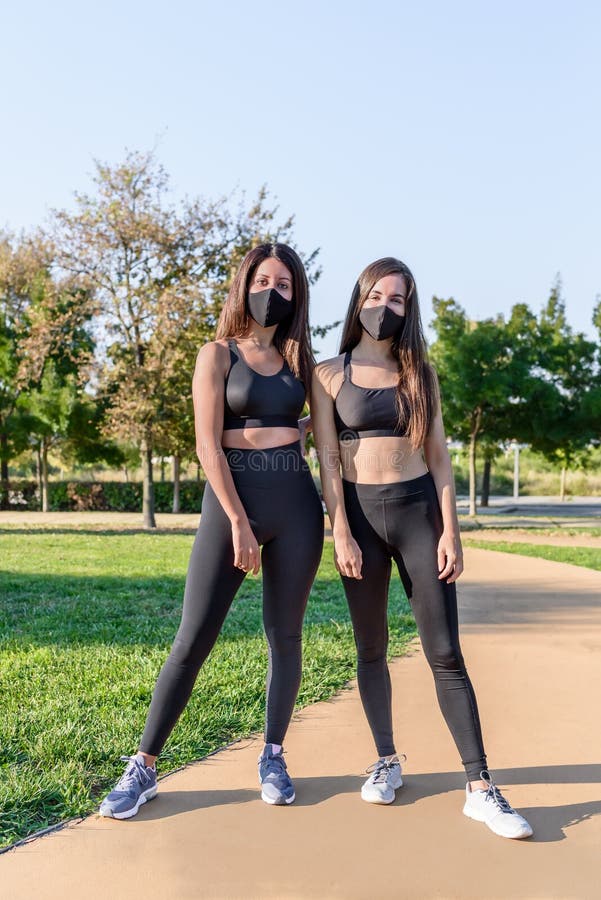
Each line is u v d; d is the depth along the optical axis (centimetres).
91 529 1909
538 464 4853
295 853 247
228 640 529
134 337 1928
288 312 293
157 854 245
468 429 2503
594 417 2295
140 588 771
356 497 290
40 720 354
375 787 285
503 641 547
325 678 436
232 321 298
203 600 283
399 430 289
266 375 291
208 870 236
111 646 508
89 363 1906
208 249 1939
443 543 282
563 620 621
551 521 2250
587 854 248
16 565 967
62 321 2014
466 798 281
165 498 3122
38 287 2619
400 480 287
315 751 336
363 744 344
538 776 311
